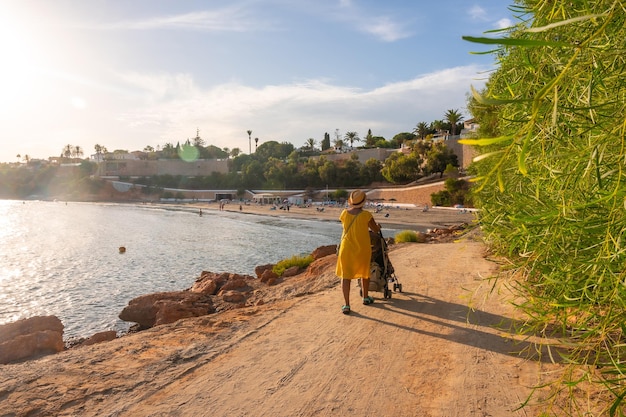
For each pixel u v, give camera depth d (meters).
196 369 3.89
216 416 3.00
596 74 1.17
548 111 1.26
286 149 192.00
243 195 152.50
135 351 4.45
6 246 47.75
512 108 1.57
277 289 12.46
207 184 167.88
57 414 3.05
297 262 15.91
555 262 1.50
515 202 1.68
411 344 4.35
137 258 37.66
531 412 2.77
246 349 4.41
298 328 5.10
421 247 13.48
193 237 55.28
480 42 0.73
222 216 97.19
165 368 3.92
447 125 130.88
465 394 3.17
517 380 3.32
